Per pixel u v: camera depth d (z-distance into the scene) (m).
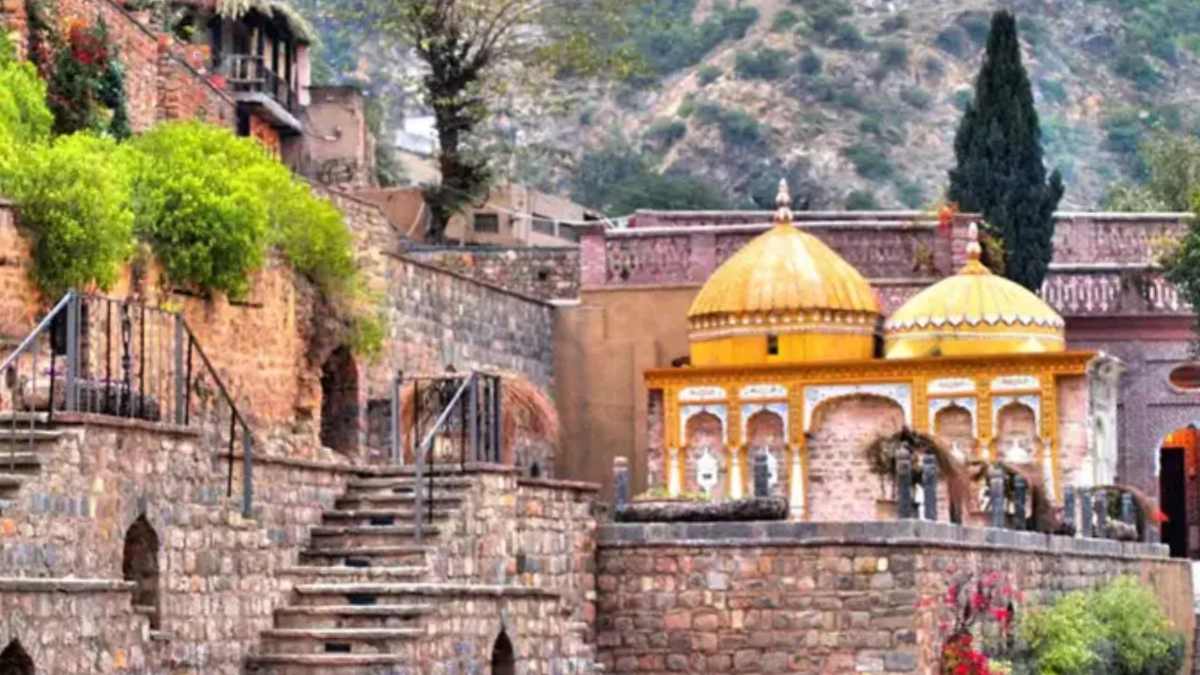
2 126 31.72
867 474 45.28
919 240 49.75
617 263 48.94
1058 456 44.78
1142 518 45.00
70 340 24.36
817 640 31.17
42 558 23.19
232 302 35.16
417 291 42.53
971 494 38.41
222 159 35.75
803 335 46.22
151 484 24.81
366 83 97.38
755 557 31.47
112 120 38.38
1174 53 138.38
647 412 47.16
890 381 45.34
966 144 55.62
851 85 127.75
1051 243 55.69
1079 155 130.12
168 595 24.95
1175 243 55.34
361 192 58.50
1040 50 135.62
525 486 30.45
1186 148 78.44
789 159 121.75
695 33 130.25
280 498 27.84
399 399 33.38
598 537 31.92
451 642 26.45
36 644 21.69
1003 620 34.12
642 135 121.69
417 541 28.50
